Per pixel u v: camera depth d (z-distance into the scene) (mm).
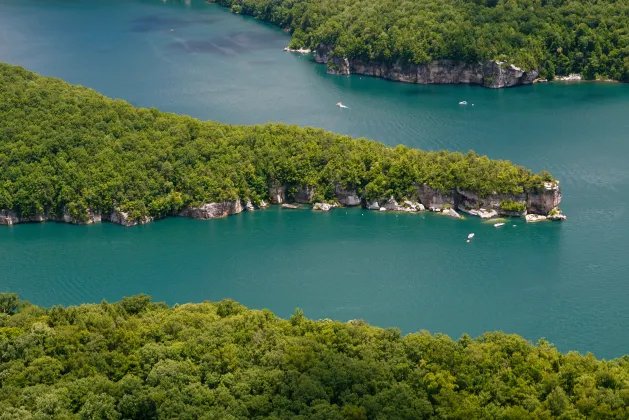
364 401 195875
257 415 194750
